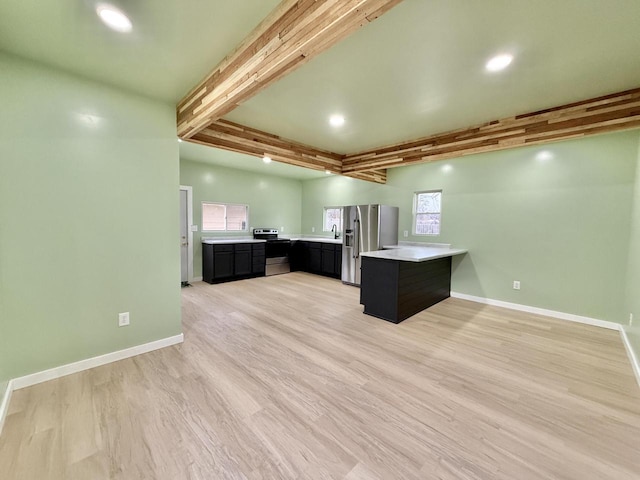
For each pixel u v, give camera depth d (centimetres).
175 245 279
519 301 405
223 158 527
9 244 198
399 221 549
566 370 238
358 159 454
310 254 689
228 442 157
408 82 230
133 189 252
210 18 160
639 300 259
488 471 140
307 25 138
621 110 242
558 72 213
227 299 448
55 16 156
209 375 225
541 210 385
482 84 232
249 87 178
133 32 171
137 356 256
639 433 167
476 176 445
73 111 221
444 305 427
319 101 267
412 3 145
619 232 332
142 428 166
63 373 221
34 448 151
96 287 236
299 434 164
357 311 393
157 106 263
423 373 232
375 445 156
